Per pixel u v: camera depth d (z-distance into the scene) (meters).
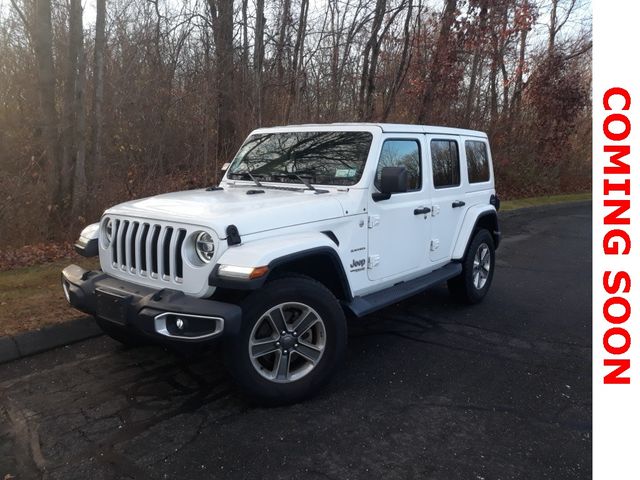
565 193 21.05
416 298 6.53
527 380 4.23
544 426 3.53
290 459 3.10
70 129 8.22
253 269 3.22
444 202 5.42
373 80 14.15
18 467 3.01
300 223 3.80
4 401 3.77
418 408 3.74
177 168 11.48
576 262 8.97
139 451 3.17
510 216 14.73
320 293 3.71
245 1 12.48
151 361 4.45
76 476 2.94
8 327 4.69
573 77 19.00
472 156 6.18
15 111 10.71
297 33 12.91
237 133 11.41
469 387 4.09
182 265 3.47
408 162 4.93
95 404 3.73
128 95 10.66
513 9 15.14
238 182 5.03
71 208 8.29
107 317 3.62
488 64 17.48
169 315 3.29
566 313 6.03
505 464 3.10
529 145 19.31
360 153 4.47
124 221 3.89
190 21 11.68
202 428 3.42
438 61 14.48
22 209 7.88
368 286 4.45
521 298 6.65
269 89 12.43
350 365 4.47
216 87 11.27
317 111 12.91
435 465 3.07
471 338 5.16
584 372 4.39
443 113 15.72
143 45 11.55
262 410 3.66
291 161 4.84
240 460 3.08
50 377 4.15
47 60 8.09
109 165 9.74
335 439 3.32
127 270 3.81
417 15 14.59
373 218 4.40
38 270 6.59
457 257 5.65
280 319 3.61
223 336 3.22
